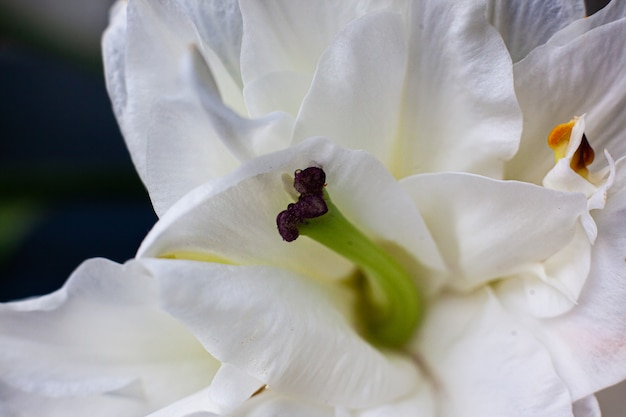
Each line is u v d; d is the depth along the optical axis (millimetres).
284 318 174
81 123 400
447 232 188
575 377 179
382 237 188
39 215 327
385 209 182
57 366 181
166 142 178
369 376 182
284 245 182
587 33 181
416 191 184
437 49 182
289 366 175
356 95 179
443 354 190
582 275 179
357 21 176
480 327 188
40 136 400
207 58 184
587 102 185
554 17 189
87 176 323
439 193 183
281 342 173
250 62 182
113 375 183
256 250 180
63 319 177
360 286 194
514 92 182
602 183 181
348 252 182
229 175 167
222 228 176
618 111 185
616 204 180
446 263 191
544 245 182
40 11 286
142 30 183
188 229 173
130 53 185
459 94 183
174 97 176
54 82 395
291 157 170
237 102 189
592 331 180
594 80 184
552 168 186
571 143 177
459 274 191
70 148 402
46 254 382
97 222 386
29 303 175
